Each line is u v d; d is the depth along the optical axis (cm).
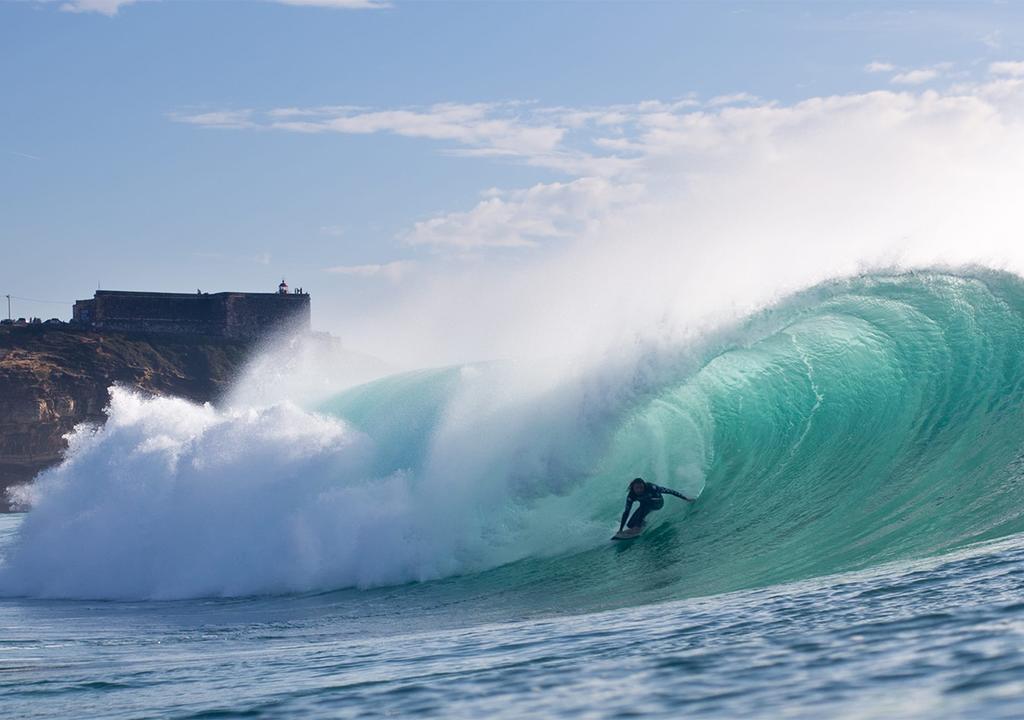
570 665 2580
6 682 3206
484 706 2222
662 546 4900
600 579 4553
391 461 5944
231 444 6309
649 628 3069
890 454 5106
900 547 3972
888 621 2577
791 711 1884
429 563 5309
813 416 5550
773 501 5072
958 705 1783
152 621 4828
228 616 4822
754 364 5747
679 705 2031
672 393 5691
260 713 2388
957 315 5572
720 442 5647
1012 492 4316
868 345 5616
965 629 2353
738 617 3034
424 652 3170
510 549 5316
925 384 5378
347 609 4719
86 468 6975
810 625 2694
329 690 2595
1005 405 5050
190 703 2609
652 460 5597
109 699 2798
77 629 4662
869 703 1869
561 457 5575
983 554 3462
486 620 3991
